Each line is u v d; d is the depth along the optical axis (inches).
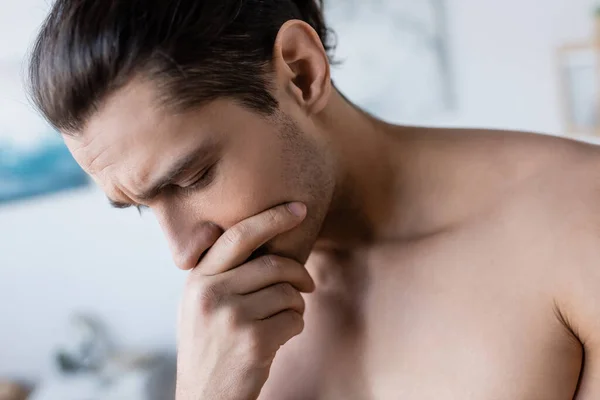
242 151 24.3
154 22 22.1
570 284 22.7
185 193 25.3
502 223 25.3
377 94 91.9
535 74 86.4
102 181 24.3
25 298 99.7
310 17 30.9
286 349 31.5
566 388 23.0
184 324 28.9
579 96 83.2
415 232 28.0
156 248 97.0
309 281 28.7
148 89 22.2
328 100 28.0
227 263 27.3
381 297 28.1
